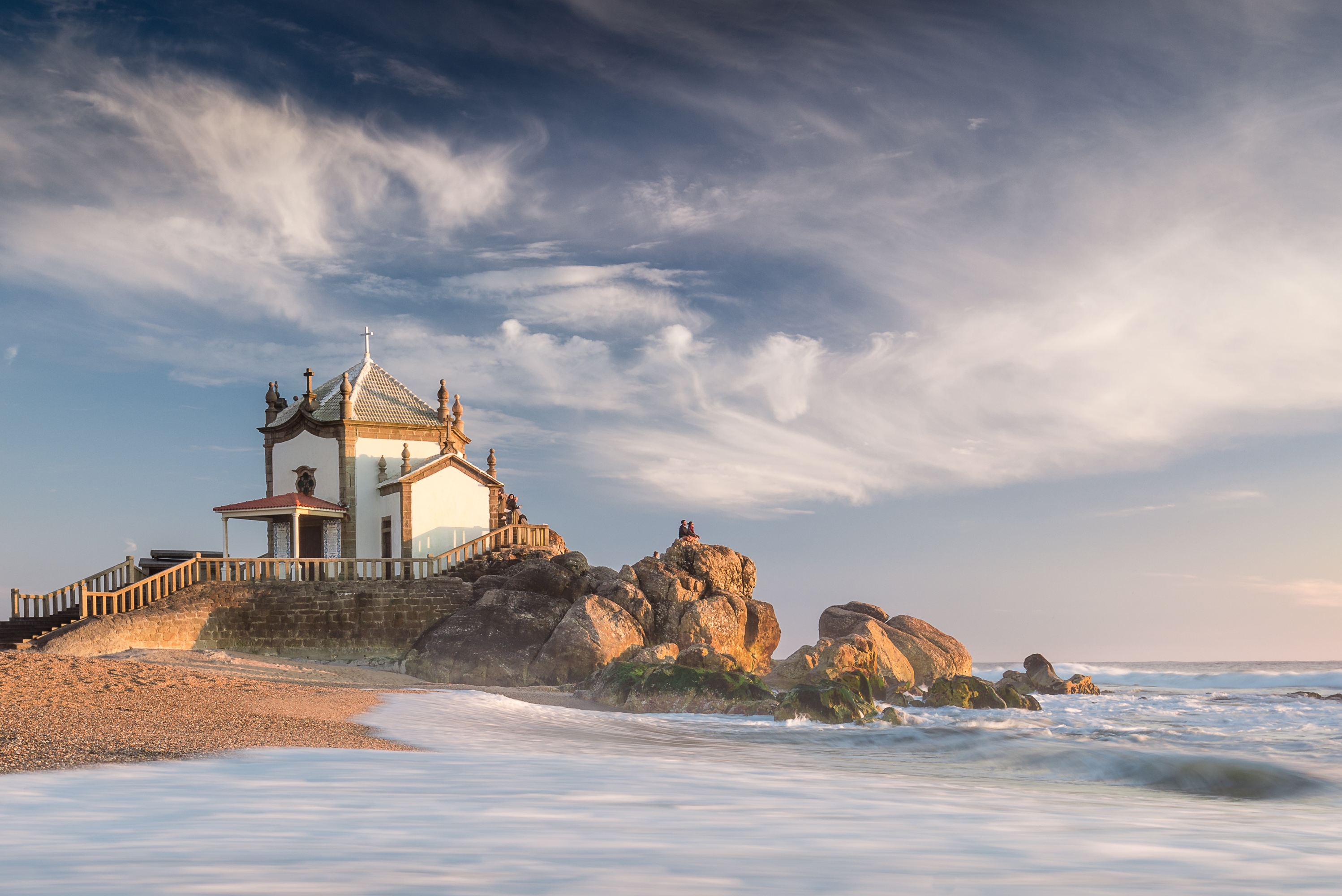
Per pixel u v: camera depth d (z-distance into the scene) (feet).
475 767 43.65
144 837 22.68
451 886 16.97
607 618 137.59
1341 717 111.14
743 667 147.95
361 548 165.37
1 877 17.51
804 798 35.96
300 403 172.65
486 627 138.00
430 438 174.09
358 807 28.96
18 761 40.70
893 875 19.19
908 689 136.56
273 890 16.40
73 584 135.33
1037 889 18.15
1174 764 65.10
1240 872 20.90
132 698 71.56
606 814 28.68
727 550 160.56
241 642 136.98
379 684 108.58
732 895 16.79
